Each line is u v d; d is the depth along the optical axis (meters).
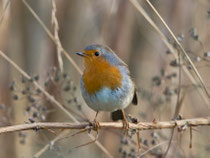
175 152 9.91
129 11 12.94
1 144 12.06
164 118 10.77
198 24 11.88
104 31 12.36
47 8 13.06
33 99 9.22
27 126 7.18
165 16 13.03
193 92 12.02
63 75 9.66
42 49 13.08
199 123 8.20
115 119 10.07
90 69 9.02
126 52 13.18
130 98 9.44
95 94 9.02
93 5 13.31
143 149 9.14
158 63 13.31
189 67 9.47
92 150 12.88
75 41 13.56
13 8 12.64
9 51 12.45
